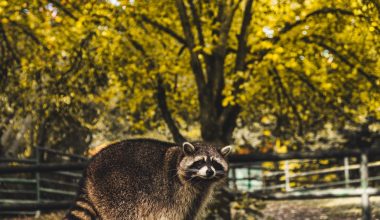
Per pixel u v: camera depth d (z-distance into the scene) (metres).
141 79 13.10
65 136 17.11
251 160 11.46
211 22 13.17
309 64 12.42
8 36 14.16
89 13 11.86
